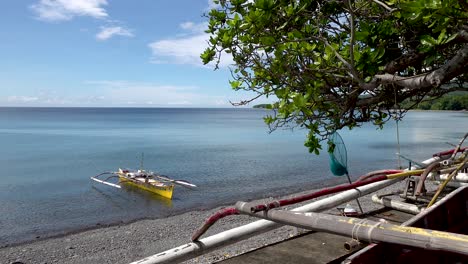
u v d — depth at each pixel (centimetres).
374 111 362
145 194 2605
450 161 492
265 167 3712
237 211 366
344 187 417
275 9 310
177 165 3912
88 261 1373
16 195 2612
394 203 621
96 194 2628
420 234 239
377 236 255
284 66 328
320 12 319
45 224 1903
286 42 310
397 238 246
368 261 287
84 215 2073
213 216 377
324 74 326
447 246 226
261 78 346
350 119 345
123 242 1571
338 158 594
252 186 2828
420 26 300
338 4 335
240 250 1156
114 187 2839
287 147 5641
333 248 478
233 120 19038
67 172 3544
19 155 4831
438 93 352
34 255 1455
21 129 10656
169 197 2480
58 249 1512
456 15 236
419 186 464
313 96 323
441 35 262
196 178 3166
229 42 322
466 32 258
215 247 402
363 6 323
